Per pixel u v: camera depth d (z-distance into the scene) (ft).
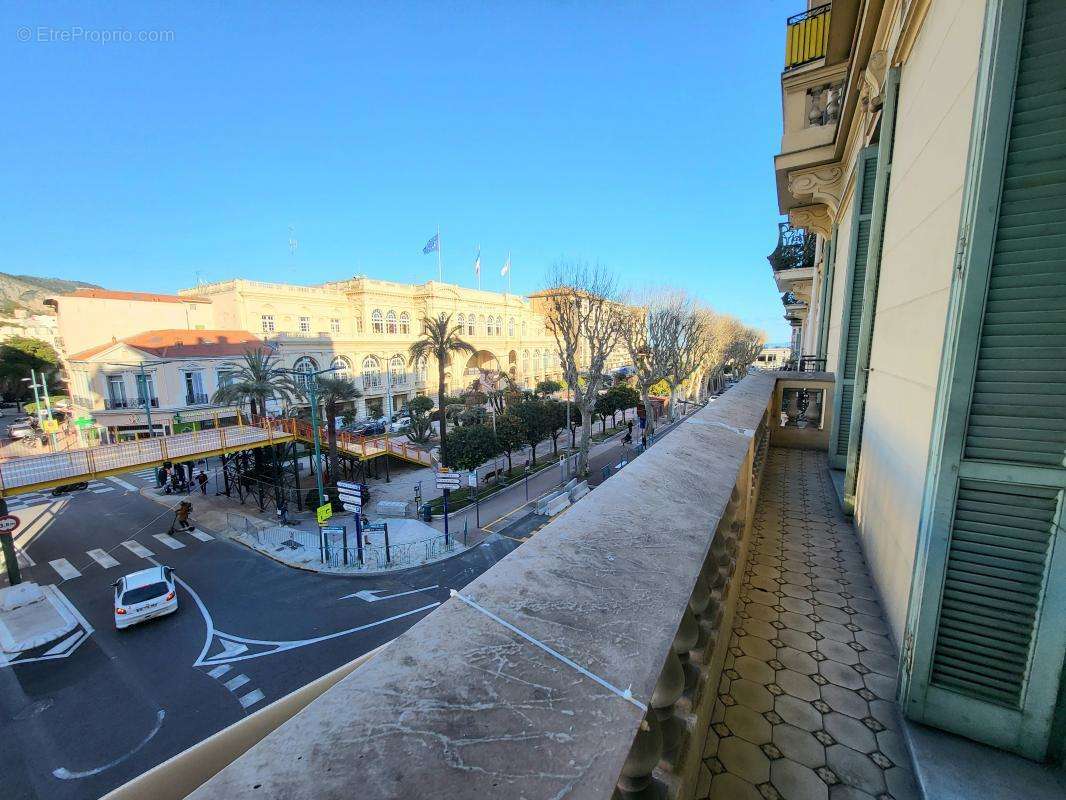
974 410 6.54
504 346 183.21
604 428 120.57
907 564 9.53
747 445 10.29
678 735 4.69
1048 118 5.74
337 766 2.19
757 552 14.47
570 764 2.26
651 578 4.17
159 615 40.27
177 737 28.37
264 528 62.23
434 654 3.11
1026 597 6.44
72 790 24.93
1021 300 6.10
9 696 31.81
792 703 8.27
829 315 33.50
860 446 16.94
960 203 7.48
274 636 38.78
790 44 27.66
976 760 6.70
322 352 124.26
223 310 130.21
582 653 3.12
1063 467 6.02
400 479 85.76
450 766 2.23
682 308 116.26
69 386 118.21
